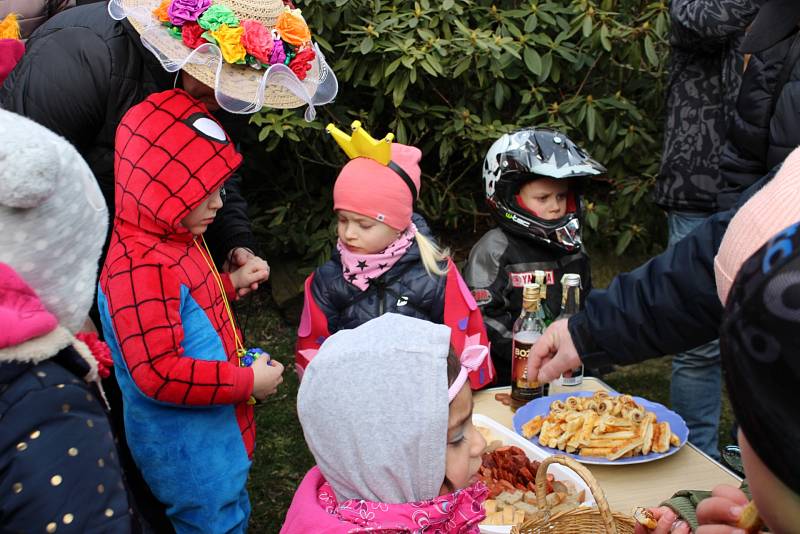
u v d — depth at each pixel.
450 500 1.12
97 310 2.05
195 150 1.73
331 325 2.30
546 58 3.72
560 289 2.55
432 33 3.64
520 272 2.53
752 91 2.20
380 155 2.19
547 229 2.47
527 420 1.85
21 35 2.22
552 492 1.55
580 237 2.55
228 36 1.72
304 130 3.86
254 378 1.83
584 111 3.75
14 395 0.96
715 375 2.78
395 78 3.64
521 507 1.48
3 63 1.78
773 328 0.56
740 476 1.75
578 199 2.63
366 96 4.06
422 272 2.27
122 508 1.03
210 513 1.81
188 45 1.75
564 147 2.45
